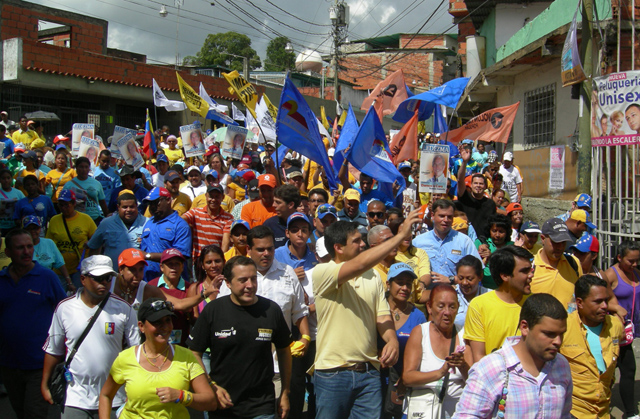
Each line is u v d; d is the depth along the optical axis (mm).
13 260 5180
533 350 3191
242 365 4227
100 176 10375
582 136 9805
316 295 4359
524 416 3203
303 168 11391
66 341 4469
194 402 3811
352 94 40656
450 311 4164
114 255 6957
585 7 9500
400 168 10203
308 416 5496
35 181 8531
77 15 26438
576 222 6391
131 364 3834
